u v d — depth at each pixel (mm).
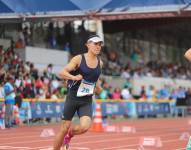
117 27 58500
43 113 40469
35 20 31641
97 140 26594
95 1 29469
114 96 50344
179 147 23266
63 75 14938
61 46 54031
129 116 52000
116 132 32906
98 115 33406
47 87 42156
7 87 35344
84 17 30875
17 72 39062
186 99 59781
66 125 15766
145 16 29766
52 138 27391
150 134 31562
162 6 28312
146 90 58625
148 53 72125
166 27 71500
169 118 54906
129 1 28891
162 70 68750
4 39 42656
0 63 38781
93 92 15562
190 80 69750
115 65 60312
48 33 52250
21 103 37500
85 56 15359
